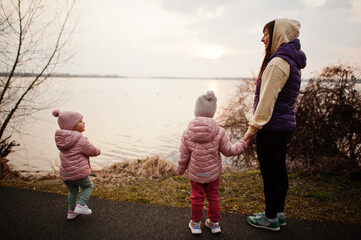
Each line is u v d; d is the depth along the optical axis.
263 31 2.40
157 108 30.56
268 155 2.26
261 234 2.37
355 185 3.65
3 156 5.09
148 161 5.07
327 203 3.07
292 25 2.20
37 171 7.06
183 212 2.83
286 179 2.45
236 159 5.71
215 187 2.39
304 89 4.39
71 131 2.53
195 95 62.03
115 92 68.44
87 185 2.68
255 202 3.15
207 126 2.22
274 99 2.09
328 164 4.02
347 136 4.12
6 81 4.63
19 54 4.58
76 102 36.06
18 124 5.14
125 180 4.25
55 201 3.06
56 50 4.89
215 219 2.37
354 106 3.99
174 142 12.30
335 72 4.11
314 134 4.19
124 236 2.34
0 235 2.31
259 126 2.14
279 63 2.07
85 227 2.48
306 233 2.38
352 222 2.58
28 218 2.63
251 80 5.43
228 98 5.71
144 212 2.81
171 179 4.26
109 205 2.98
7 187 3.47
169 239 2.29
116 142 12.16
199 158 2.28
